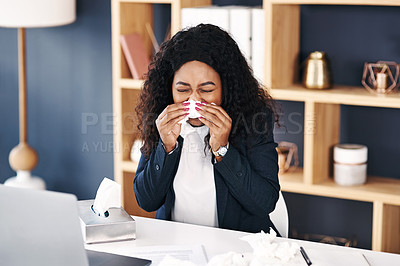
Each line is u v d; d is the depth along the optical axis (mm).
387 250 2992
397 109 3061
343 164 2967
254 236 1630
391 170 3137
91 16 3668
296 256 1592
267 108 2018
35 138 3994
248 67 1961
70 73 3803
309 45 3164
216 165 1846
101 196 1793
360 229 3252
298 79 3182
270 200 1922
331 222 3303
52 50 3816
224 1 3264
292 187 3012
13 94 3990
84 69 3764
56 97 3877
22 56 3631
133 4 3246
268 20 2836
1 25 3330
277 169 1980
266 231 2008
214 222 1994
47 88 3889
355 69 3090
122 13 3170
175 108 1822
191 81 1833
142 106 2014
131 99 3330
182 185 1979
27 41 3867
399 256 1654
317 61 2908
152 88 1961
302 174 3160
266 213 1953
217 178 1935
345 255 1594
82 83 3787
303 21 3148
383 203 2873
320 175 3055
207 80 1835
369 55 3051
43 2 3301
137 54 3211
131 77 3301
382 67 2855
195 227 1870
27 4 3285
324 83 2914
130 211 3387
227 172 1849
